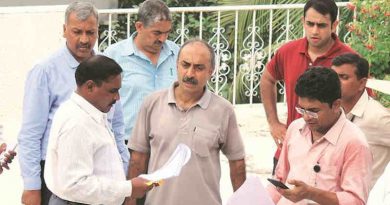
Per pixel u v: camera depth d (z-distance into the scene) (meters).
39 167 5.78
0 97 9.70
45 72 5.80
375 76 9.03
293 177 5.11
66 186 4.89
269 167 8.74
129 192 5.02
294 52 6.55
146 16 6.43
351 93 5.59
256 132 9.81
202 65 5.49
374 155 5.58
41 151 5.82
